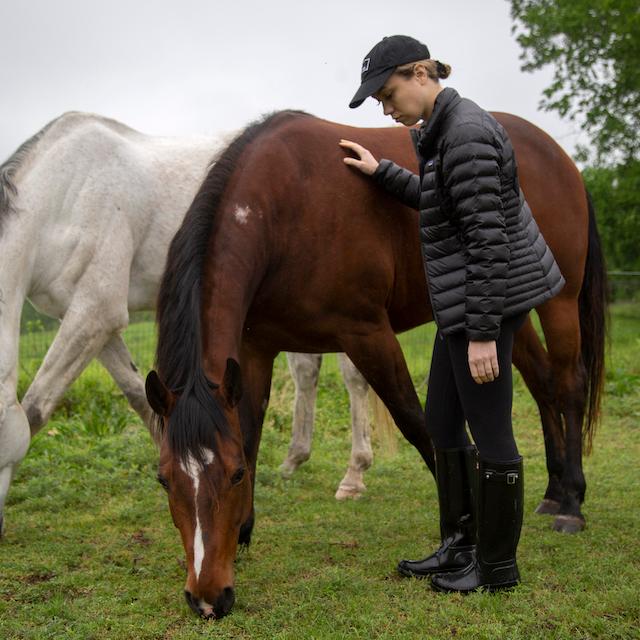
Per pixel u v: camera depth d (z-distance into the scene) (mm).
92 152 3672
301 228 2859
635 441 5363
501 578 2590
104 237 3639
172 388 2289
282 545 3188
